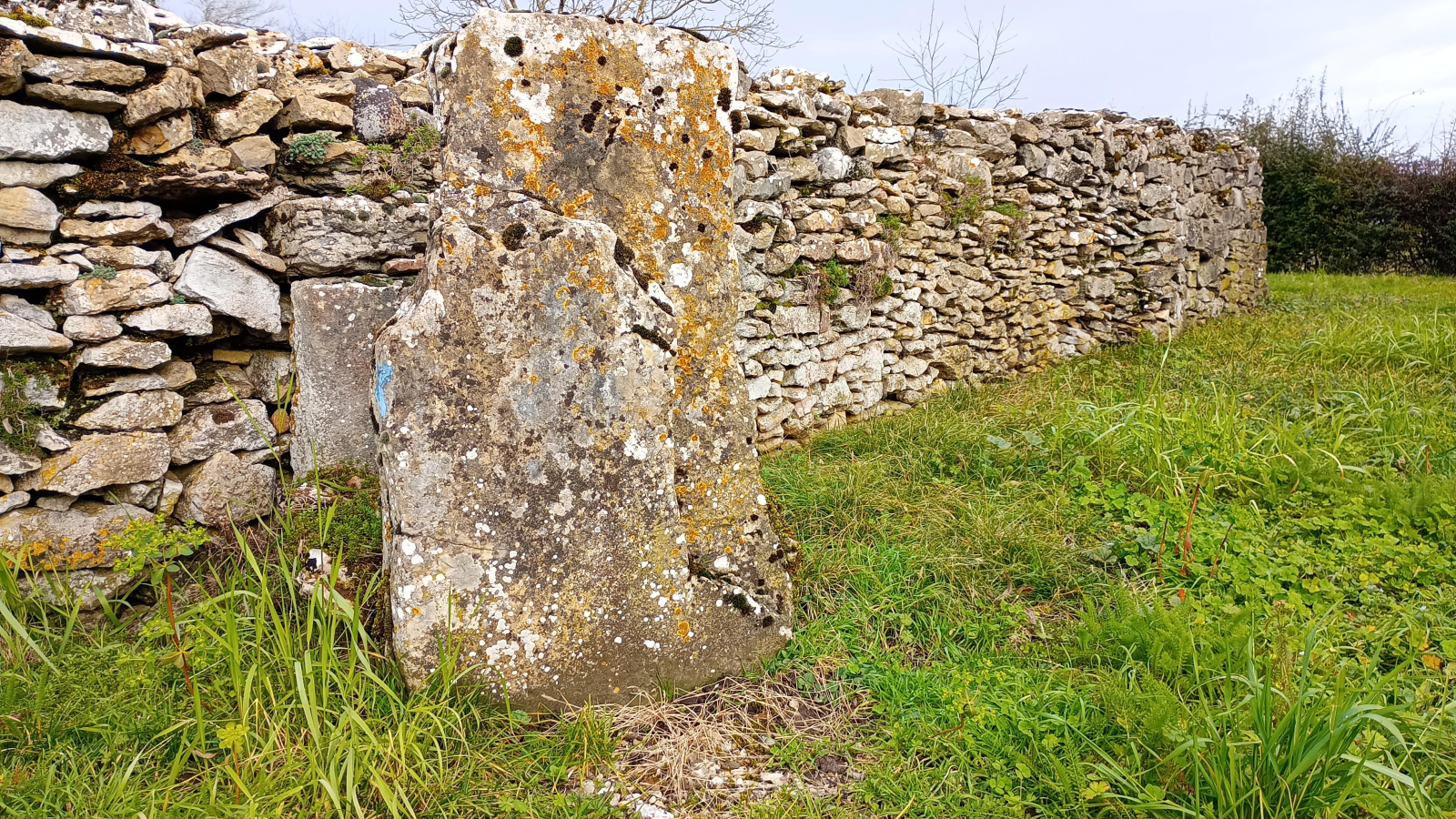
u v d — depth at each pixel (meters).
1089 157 6.83
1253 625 2.74
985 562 3.39
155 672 2.49
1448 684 2.68
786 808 2.28
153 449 3.04
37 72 2.74
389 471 2.50
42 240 2.85
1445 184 13.91
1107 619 2.96
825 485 3.91
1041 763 2.40
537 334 2.58
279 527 3.26
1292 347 6.38
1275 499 3.82
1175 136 7.93
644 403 2.74
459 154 2.54
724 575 2.89
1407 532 3.52
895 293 5.38
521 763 2.40
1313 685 2.48
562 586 2.63
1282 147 14.16
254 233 3.38
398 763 2.24
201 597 3.06
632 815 2.26
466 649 2.53
